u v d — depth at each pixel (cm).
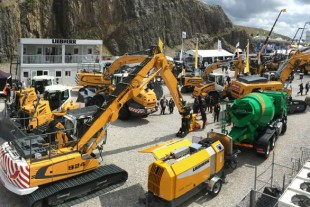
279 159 1520
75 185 1069
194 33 8781
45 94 1992
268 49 7688
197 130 1978
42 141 1173
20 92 2012
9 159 1030
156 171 1003
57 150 1126
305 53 2667
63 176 1080
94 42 4006
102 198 1119
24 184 996
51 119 1688
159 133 1916
